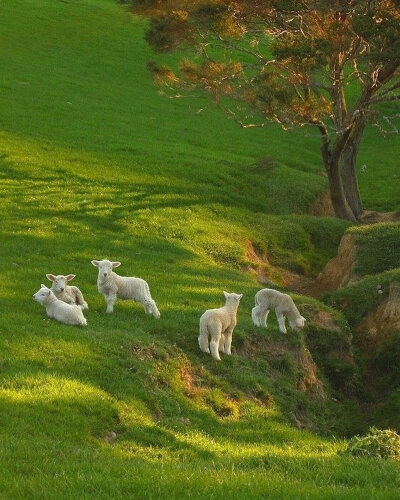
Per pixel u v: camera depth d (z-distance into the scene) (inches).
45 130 1526.8
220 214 1272.1
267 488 364.8
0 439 430.3
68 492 350.3
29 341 589.3
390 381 826.2
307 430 672.4
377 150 2027.6
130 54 2313.0
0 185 1160.8
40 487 355.3
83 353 592.4
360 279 1034.7
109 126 1688.0
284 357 740.0
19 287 740.7
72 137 1521.9
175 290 842.8
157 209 1200.2
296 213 1437.0
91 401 516.7
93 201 1171.3
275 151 1828.2
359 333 896.9
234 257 1093.1
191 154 1598.2
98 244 979.3
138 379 586.6
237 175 1523.1
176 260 988.6
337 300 940.6
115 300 706.2
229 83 1207.6
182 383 621.6
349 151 1403.8
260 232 1251.8
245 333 738.8
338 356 834.8
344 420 738.2
